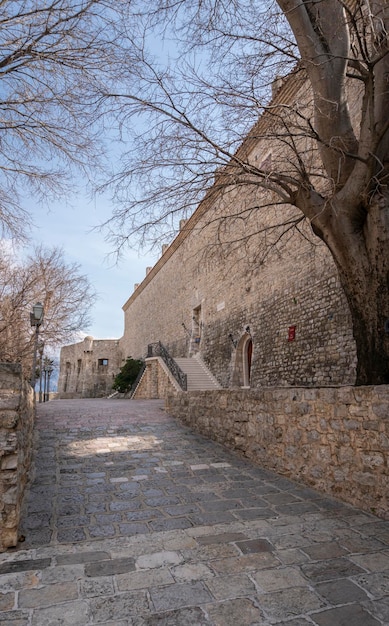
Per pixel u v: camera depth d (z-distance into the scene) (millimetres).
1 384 3713
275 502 4637
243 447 6832
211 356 19719
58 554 3318
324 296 11188
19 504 3953
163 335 28562
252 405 6629
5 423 3639
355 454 4469
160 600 2615
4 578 2918
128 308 41938
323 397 5020
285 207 13344
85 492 5004
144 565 3105
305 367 11680
